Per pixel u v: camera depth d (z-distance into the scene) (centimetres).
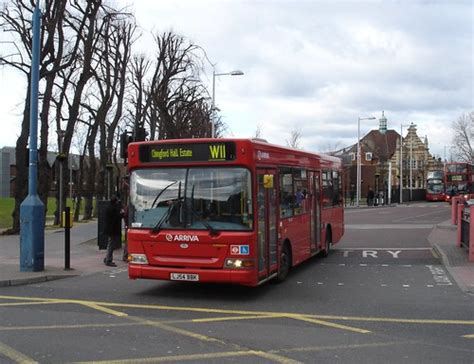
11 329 743
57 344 664
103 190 3600
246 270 934
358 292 1045
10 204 5672
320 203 1474
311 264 1449
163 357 609
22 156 2402
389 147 10644
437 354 627
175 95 4056
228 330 739
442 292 1047
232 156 956
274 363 589
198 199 970
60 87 3111
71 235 2302
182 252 964
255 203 954
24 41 2350
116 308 896
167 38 3803
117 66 3559
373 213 4359
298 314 847
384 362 595
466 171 6334
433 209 5141
